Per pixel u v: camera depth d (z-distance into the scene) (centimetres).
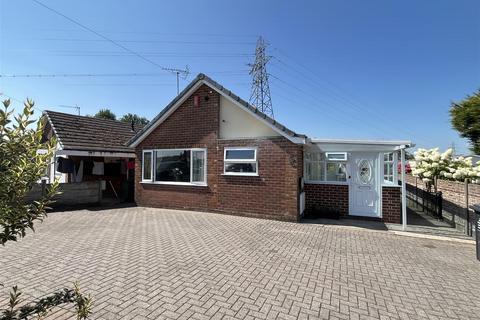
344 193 1074
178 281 479
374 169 1045
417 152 1346
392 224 978
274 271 532
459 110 1298
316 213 1064
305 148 1069
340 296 439
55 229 839
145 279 485
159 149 1245
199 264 561
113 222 948
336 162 1103
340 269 550
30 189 249
